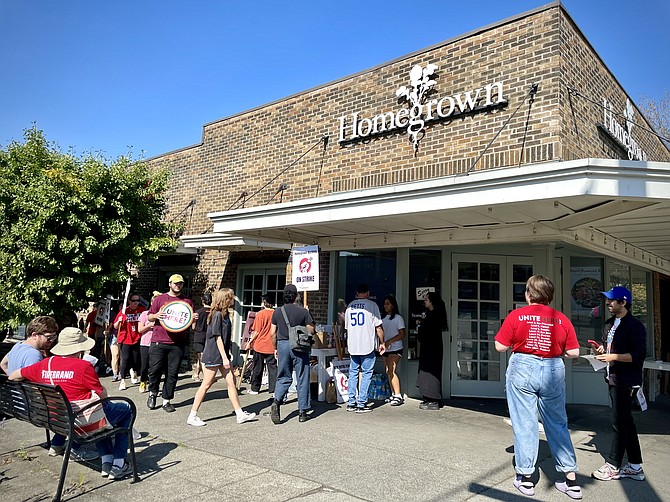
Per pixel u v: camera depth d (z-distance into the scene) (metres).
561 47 7.64
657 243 9.42
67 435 4.39
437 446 5.93
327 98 10.62
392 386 8.57
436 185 6.05
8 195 10.01
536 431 4.55
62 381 4.63
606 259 9.91
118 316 9.70
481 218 6.85
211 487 4.51
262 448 5.69
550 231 7.23
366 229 8.38
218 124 13.13
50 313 9.92
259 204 11.73
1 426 6.64
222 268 12.85
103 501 4.24
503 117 7.97
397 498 4.31
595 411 8.80
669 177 4.93
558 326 4.59
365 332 7.84
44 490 4.49
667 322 14.93
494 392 9.28
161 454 5.45
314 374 8.76
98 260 10.52
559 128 7.41
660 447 6.50
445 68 8.76
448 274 9.47
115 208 10.66
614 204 5.62
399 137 9.24
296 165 11.05
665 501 4.48
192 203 13.55
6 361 5.45
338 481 4.67
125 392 9.07
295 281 8.51
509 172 5.46
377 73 9.77
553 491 4.61
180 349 7.68
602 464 5.56
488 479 4.85
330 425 6.87
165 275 14.82
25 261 9.64
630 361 5.02
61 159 10.73
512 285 9.53
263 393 9.30
